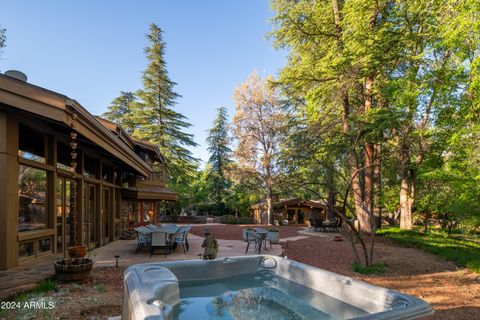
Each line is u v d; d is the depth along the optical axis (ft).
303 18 55.21
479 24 28.32
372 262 29.25
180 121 101.76
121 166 46.75
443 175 41.19
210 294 18.30
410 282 23.48
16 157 21.84
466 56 33.83
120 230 47.55
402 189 58.80
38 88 20.17
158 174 68.33
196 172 114.11
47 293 17.54
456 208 40.50
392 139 55.36
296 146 57.72
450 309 17.42
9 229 21.06
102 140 27.53
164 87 100.32
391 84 45.47
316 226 69.82
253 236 37.58
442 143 46.68
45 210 25.93
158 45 100.48
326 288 17.07
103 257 29.99
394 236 50.01
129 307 12.30
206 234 25.29
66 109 20.45
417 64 44.98
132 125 103.50
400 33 45.09
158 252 32.35
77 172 31.50
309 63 55.93
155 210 64.69
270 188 90.74
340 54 49.52
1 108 20.85
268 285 19.92
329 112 57.57
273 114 91.81
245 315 15.14
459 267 29.37
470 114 35.27
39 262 23.48
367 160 56.49
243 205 117.60
